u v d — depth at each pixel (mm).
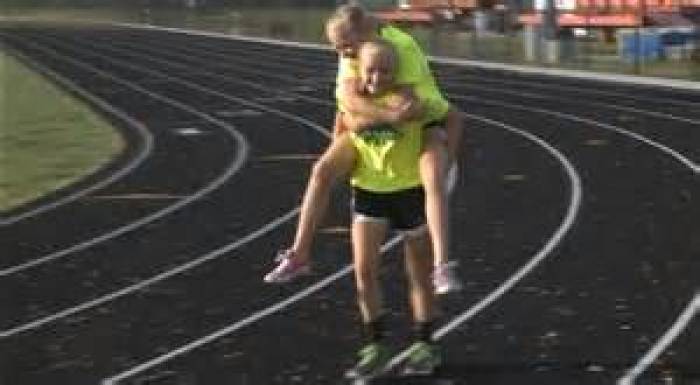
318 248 11234
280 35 72188
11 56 53750
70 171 17266
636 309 8578
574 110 25484
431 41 56500
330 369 7328
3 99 30844
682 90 29969
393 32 6773
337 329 8312
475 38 53500
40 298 9523
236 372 7332
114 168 17500
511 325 8219
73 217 13406
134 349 7941
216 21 99750
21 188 15711
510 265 10273
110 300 9398
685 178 15195
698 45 40719
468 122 23562
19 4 151625
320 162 6895
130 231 12492
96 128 23359
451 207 13508
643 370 7062
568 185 14945
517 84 33750
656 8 54719
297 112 26344
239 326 8484
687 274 9695
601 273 9844
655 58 40844
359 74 6688
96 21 111562
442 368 7242
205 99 30453
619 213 12781
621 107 25797
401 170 6758
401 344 7801
